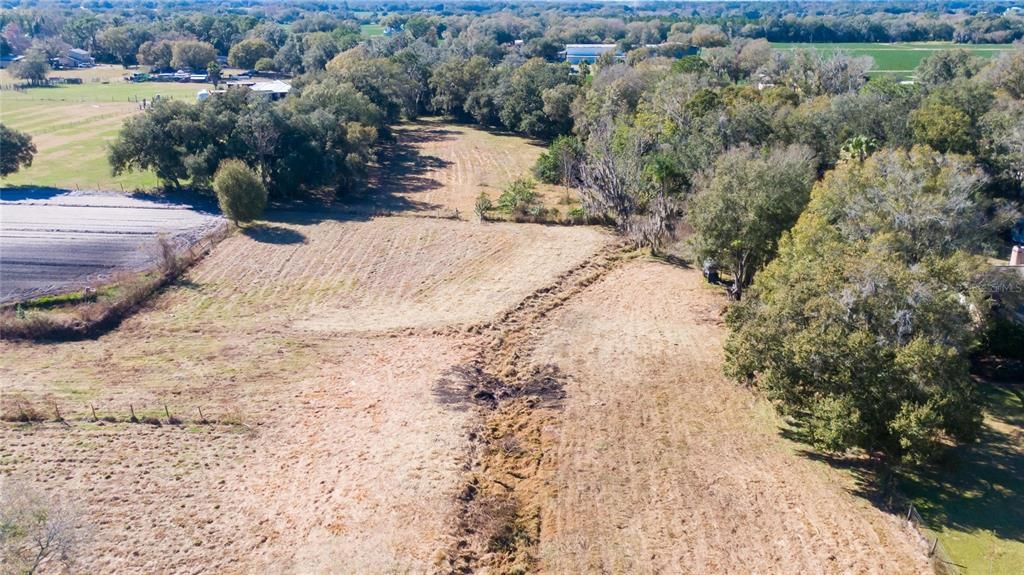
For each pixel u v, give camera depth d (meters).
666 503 29.92
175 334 45.56
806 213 42.03
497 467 32.53
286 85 129.50
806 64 100.81
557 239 63.22
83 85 151.00
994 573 25.61
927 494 30.16
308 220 67.62
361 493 30.02
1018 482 30.75
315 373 40.72
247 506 29.28
